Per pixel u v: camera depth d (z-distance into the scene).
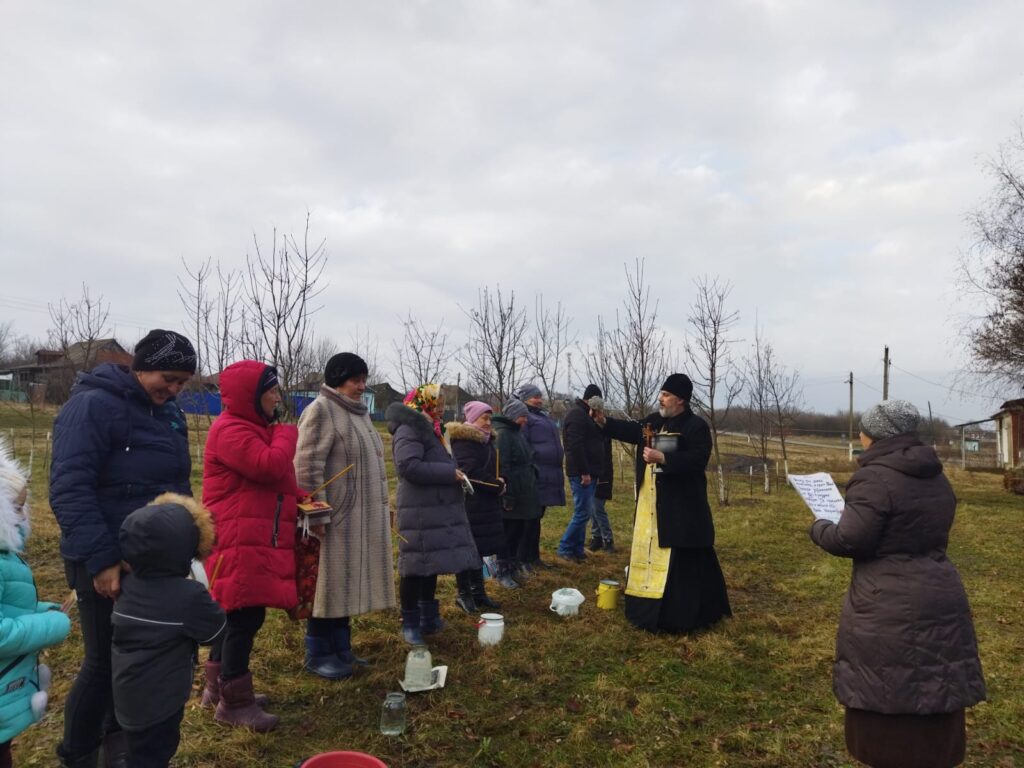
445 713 3.67
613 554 7.84
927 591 2.63
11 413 24.53
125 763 2.79
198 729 3.35
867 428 2.84
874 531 2.68
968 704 2.60
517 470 6.21
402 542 4.54
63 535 2.58
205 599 2.55
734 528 9.55
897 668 2.60
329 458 3.95
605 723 3.66
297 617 3.62
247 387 3.31
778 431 16.14
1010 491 16.55
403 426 4.54
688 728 3.64
